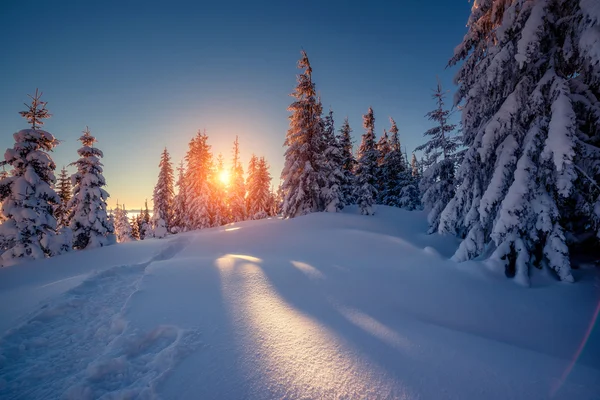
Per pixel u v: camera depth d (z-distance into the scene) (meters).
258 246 12.70
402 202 28.75
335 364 3.25
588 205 6.98
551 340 4.83
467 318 5.50
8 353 4.04
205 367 3.19
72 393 2.97
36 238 14.14
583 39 5.82
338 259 9.56
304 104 20.09
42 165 14.77
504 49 7.56
